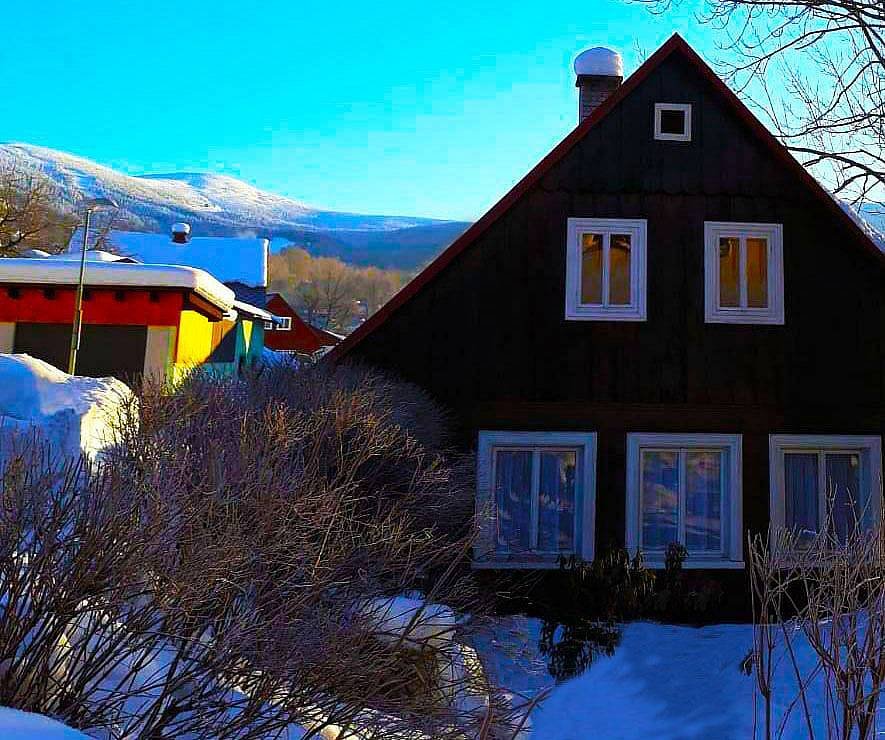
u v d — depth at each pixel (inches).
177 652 144.8
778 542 213.8
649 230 472.1
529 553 444.1
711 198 476.7
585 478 453.1
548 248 467.5
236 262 1462.8
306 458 285.3
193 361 577.9
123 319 514.6
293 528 178.1
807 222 477.4
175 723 139.6
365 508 296.7
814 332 469.1
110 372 512.4
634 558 436.5
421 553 248.2
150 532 139.4
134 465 178.5
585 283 469.4
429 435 400.5
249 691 148.6
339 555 190.9
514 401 456.1
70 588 130.3
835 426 464.1
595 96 580.7
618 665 334.3
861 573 194.2
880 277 475.8
